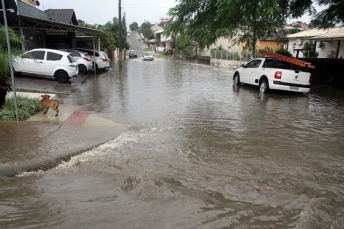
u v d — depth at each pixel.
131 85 15.41
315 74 19.05
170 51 75.50
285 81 12.78
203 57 45.53
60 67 14.52
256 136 6.77
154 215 3.31
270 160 5.27
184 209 3.46
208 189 4.02
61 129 6.64
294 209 3.55
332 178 4.55
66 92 12.45
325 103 11.40
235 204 3.63
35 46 21.47
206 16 15.43
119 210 3.40
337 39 21.41
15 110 7.68
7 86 7.85
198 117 8.52
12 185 4.05
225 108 9.91
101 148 5.60
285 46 32.66
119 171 4.56
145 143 6.00
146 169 4.67
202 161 5.12
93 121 7.60
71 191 3.88
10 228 3.01
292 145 6.18
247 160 5.23
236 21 13.55
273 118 8.61
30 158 4.82
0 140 5.68
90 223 3.12
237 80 16.11
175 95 12.41
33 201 3.59
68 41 28.44
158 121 7.91
